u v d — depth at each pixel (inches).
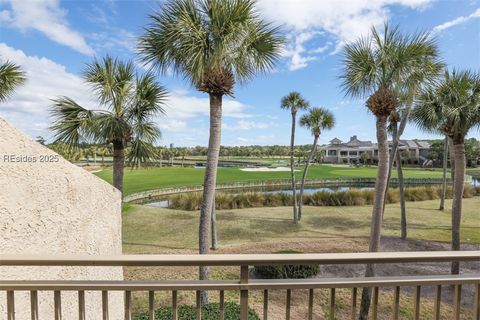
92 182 79.2
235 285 45.9
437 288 50.7
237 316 130.6
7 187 48.9
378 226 163.6
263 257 44.1
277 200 562.9
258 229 370.6
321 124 452.1
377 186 164.1
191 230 358.0
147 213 456.4
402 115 258.5
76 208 70.0
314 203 563.2
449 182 900.6
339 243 303.4
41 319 57.1
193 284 45.5
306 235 342.0
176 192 735.1
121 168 200.7
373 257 45.0
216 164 160.1
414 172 1376.7
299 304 168.4
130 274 207.8
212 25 139.3
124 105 200.8
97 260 41.1
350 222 411.5
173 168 1654.8
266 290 46.9
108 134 188.7
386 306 168.7
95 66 193.3
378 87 160.4
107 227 89.7
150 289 44.6
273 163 2331.4
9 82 256.2
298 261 44.3
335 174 1316.4
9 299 43.4
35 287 42.8
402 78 153.4
